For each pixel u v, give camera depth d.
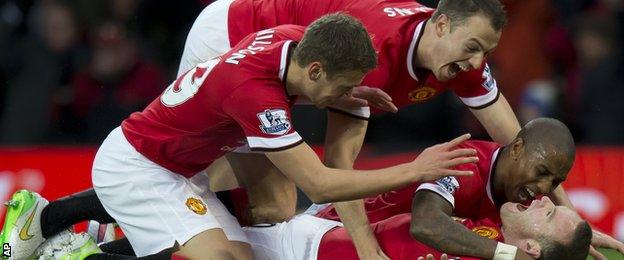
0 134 28.61
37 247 16.81
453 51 14.88
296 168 13.91
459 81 16.20
